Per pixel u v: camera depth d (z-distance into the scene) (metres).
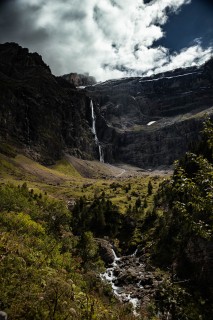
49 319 21.16
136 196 169.00
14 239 41.66
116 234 119.69
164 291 26.55
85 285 42.16
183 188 19.70
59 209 102.69
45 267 33.28
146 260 92.56
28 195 124.31
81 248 85.75
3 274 26.00
